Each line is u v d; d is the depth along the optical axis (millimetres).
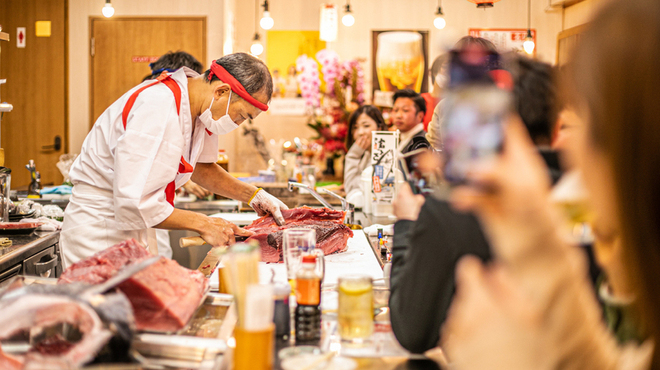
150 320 1146
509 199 477
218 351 1092
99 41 5934
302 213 2496
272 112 6301
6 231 2576
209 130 2268
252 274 983
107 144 2104
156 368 1049
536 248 492
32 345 1083
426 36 6328
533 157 483
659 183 526
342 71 5492
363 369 1071
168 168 2006
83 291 1000
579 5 5980
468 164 482
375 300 1462
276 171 5129
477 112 480
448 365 1086
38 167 5980
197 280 1383
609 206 576
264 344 974
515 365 526
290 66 6320
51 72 5930
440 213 948
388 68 6324
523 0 6301
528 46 5242
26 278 1286
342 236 2172
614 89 533
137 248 1416
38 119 5961
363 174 3348
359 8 6320
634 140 527
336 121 5344
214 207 3850
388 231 2439
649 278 557
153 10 5926
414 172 1175
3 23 5875
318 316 1216
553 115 956
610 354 587
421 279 970
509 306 532
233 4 6016
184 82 2150
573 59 582
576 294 515
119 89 5977
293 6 6301
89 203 2125
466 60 502
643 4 531
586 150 580
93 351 899
